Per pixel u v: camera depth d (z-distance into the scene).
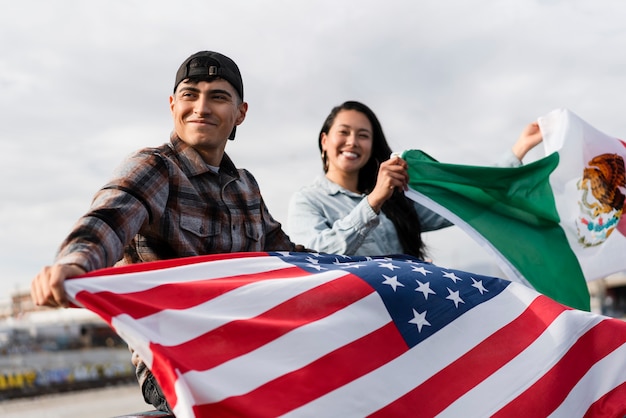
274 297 2.42
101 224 2.22
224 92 2.72
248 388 2.15
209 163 2.78
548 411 2.70
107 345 41.34
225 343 2.20
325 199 4.13
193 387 2.05
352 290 2.58
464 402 2.57
